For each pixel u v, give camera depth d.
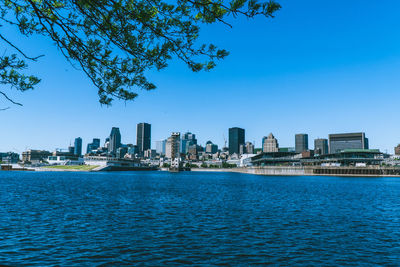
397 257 19.69
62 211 37.69
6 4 6.62
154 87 8.02
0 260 18.25
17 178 137.75
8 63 6.55
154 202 48.97
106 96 8.01
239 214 36.56
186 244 22.45
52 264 17.84
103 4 6.55
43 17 6.52
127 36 6.91
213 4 6.26
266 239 24.11
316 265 18.14
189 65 7.42
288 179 163.62
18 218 31.98
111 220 31.92
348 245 22.48
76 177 164.88
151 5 6.67
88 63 7.45
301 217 34.50
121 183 108.44
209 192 70.44
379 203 49.06
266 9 5.94
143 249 21.12
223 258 19.31
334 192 71.62
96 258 19.05
